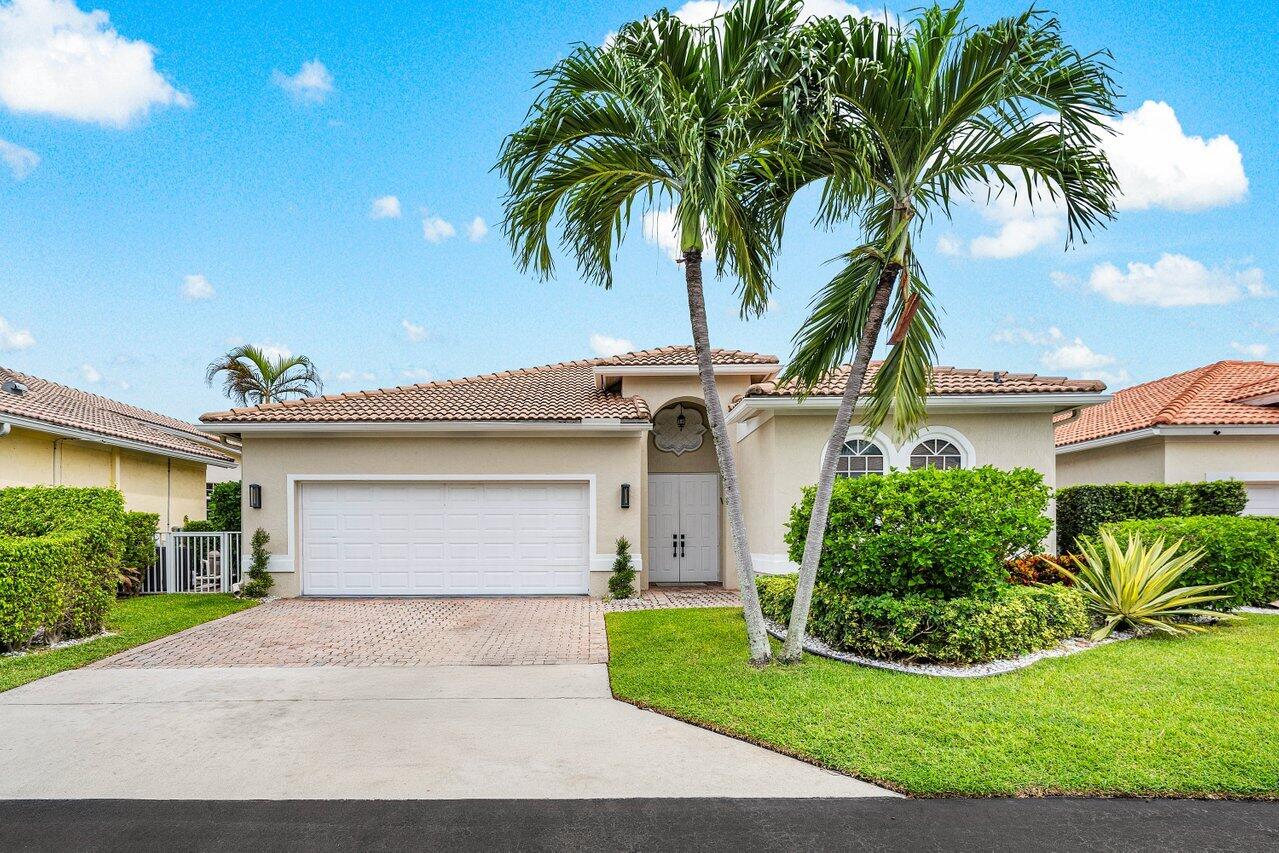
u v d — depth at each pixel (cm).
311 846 431
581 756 573
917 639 829
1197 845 424
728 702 688
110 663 902
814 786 512
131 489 1883
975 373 1562
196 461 2177
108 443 1686
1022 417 1395
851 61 700
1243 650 863
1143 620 962
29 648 972
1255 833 438
